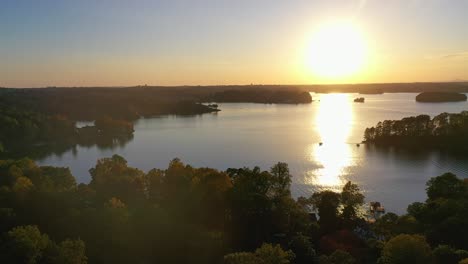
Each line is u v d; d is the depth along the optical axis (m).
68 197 99.69
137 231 86.56
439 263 67.25
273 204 100.25
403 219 92.00
